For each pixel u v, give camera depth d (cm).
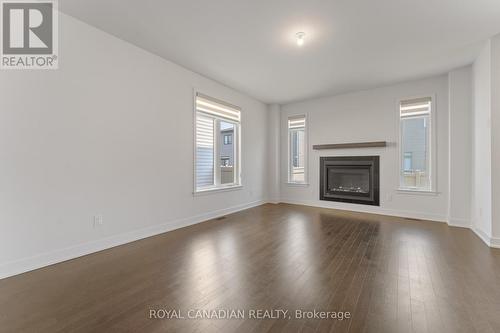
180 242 314
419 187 450
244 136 538
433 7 236
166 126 361
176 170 378
